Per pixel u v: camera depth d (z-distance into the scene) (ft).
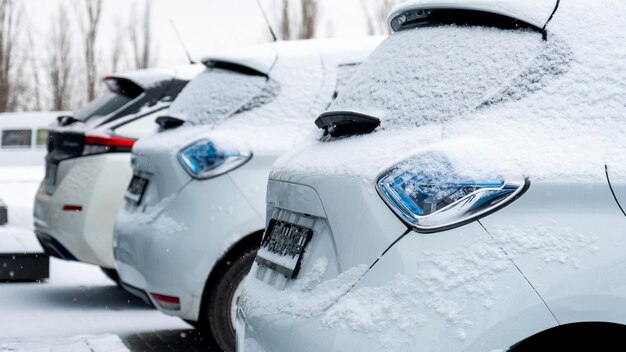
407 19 12.23
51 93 193.67
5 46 190.49
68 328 23.24
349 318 9.49
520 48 10.58
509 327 9.00
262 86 19.72
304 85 19.70
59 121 28.37
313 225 10.94
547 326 9.00
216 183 18.26
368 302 9.48
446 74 10.78
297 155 12.12
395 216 9.67
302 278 10.68
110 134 26.16
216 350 20.53
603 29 10.59
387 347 9.16
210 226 18.04
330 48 20.34
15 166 95.81
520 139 9.82
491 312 9.02
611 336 9.30
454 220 9.40
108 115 26.91
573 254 9.11
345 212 10.16
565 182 9.41
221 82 20.26
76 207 25.72
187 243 18.04
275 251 11.97
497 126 10.00
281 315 10.52
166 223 18.48
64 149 26.43
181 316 18.19
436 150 9.82
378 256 9.62
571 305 9.00
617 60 10.32
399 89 11.18
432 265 9.30
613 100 10.03
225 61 20.31
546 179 9.43
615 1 10.87
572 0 10.88
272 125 19.12
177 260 18.04
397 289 9.34
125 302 27.17
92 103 28.45
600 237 9.15
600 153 9.60
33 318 24.59
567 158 9.59
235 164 18.35
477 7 10.99
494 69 10.52
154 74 27.94
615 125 9.84
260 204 18.15
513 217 9.33
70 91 194.49
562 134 9.82
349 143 11.04
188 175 18.48
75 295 28.37
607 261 9.05
